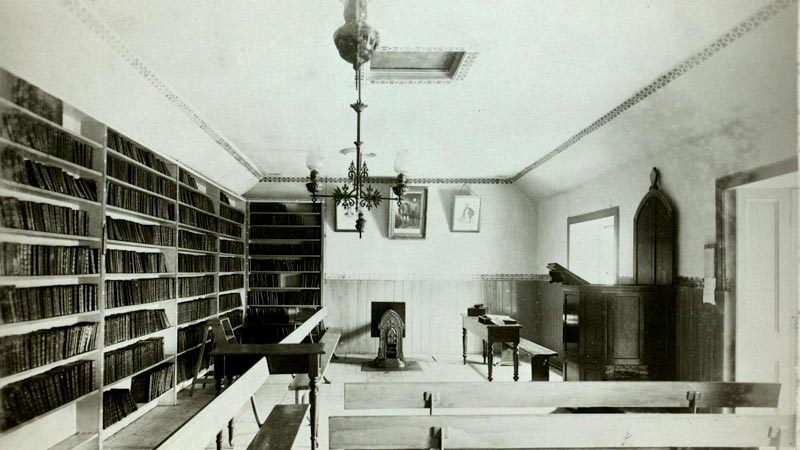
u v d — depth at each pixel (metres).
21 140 3.46
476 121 5.80
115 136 4.77
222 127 6.10
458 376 7.44
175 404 5.83
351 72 4.33
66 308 3.85
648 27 3.47
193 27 3.49
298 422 3.39
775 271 4.19
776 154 3.83
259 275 9.05
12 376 3.29
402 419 2.83
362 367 8.04
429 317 9.38
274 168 8.66
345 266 9.35
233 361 4.45
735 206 4.42
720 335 4.49
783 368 4.16
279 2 3.17
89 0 3.14
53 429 3.97
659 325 5.27
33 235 3.69
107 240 4.55
